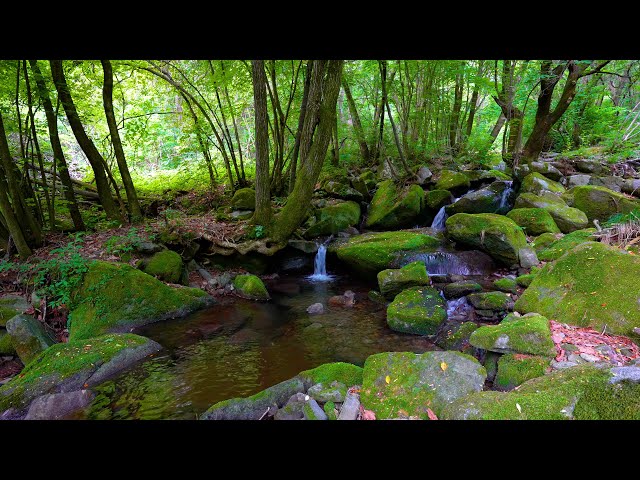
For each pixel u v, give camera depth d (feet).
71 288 20.66
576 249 16.63
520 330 13.35
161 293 21.65
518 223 28.17
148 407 13.35
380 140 44.37
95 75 34.58
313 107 25.63
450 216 30.17
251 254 28.07
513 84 37.19
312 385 13.46
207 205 39.17
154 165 74.64
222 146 41.24
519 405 10.01
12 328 17.44
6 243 24.23
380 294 23.79
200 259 28.48
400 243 27.40
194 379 15.24
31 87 27.55
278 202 35.42
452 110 49.80
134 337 17.57
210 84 39.06
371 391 12.23
